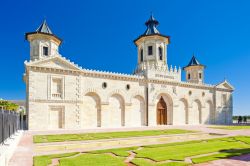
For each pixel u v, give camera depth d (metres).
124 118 44.94
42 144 18.69
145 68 50.41
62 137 23.89
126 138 23.06
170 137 24.98
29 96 34.84
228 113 66.31
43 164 11.78
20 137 23.75
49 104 36.38
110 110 43.75
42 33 43.00
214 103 62.88
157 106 50.81
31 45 43.47
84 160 13.01
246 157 14.29
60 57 37.81
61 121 37.44
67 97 38.16
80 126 38.84
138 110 47.59
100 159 13.34
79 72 39.69
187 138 25.30
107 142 20.47
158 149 17.17
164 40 54.50
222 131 34.06
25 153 15.13
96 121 41.88
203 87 60.41
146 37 53.78
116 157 14.08
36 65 35.56
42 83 36.16
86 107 40.88
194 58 69.81
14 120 25.94
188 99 56.62
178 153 15.44
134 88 46.97
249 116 80.12
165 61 54.22
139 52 56.09
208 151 16.28
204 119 60.00
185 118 56.34
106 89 43.12
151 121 48.16
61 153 15.12
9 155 13.29
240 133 31.42
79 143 19.48
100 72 42.25
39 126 35.16
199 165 12.06
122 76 45.00
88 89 40.94
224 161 13.05
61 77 38.00
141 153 15.30
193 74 68.50
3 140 16.89
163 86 51.28
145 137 24.09
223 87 65.50
